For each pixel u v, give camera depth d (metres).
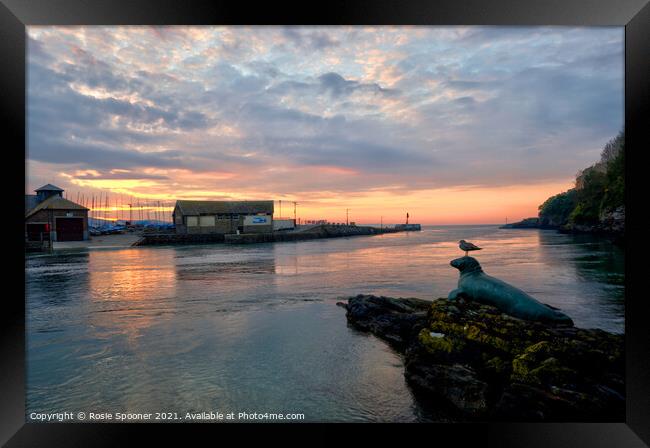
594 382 5.52
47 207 40.59
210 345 8.35
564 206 74.81
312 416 5.45
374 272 21.33
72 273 20.97
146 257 31.09
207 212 53.69
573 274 18.41
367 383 6.37
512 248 35.78
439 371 6.04
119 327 9.89
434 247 44.53
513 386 5.45
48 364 7.33
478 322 7.10
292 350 7.99
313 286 16.50
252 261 27.91
